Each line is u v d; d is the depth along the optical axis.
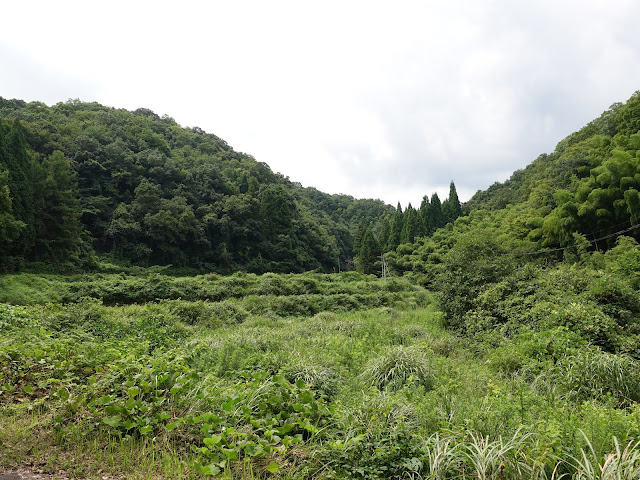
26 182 32.00
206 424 3.43
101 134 58.72
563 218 24.80
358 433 3.74
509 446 3.30
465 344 9.91
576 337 6.77
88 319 11.39
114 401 3.97
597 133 40.97
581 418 4.31
